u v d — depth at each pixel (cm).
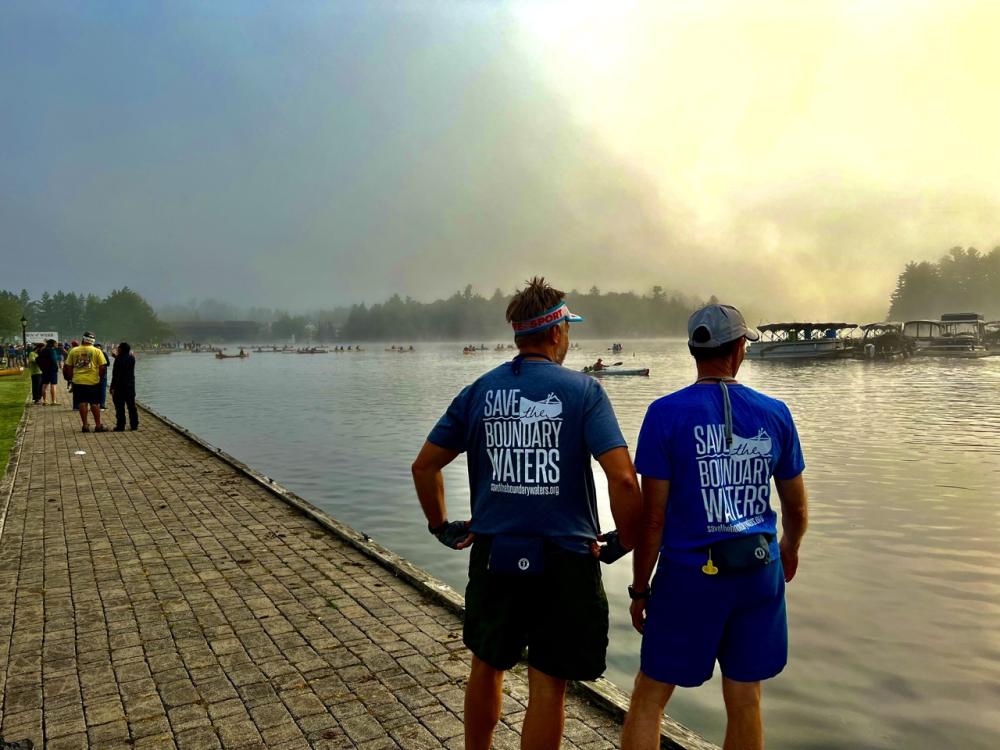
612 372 4972
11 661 444
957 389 3491
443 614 526
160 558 674
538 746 260
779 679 541
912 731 467
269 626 501
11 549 705
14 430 1662
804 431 1975
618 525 251
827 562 820
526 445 261
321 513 840
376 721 369
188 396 3809
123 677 421
